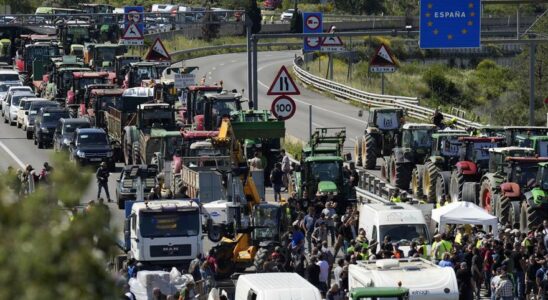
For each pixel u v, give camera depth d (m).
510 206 88.88
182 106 148.88
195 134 109.69
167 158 112.94
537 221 85.94
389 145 122.75
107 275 19.52
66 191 19.81
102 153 127.25
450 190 100.81
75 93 165.88
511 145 104.38
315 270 73.00
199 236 82.31
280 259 75.50
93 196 115.81
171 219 81.94
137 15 199.75
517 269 74.00
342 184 99.88
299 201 95.69
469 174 98.56
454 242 77.50
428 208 89.69
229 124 103.38
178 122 139.50
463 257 73.62
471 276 71.75
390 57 137.25
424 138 111.44
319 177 100.25
